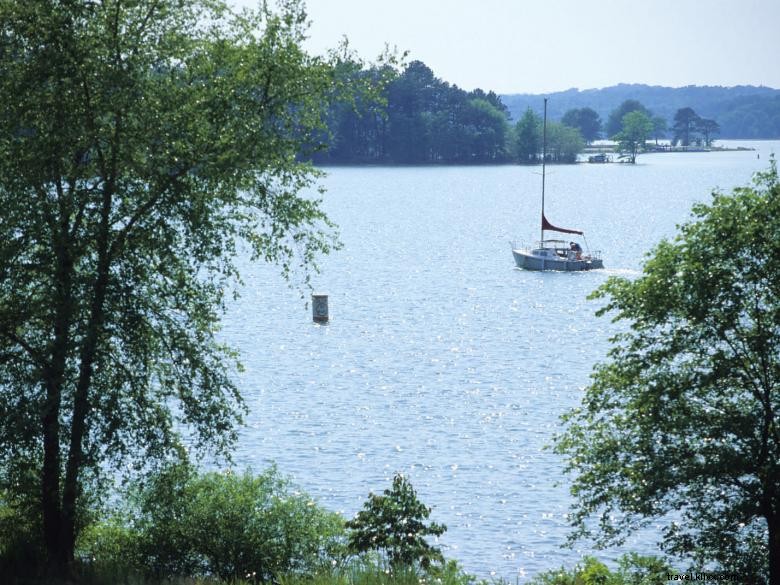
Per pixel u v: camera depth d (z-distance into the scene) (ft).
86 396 160.25
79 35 153.89
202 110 158.20
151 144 156.76
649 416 164.35
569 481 295.28
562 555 243.60
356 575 149.69
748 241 164.35
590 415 177.99
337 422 360.69
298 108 169.37
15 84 151.02
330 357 485.56
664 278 168.86
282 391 409.49
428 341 531.91
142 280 163.73
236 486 181.88
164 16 160.15
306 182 171.53
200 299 170.50
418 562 157.38
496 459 317.83
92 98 155.22
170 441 166.40
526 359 482.69
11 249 151.53
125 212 160.15
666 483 160.04
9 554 158.61
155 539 170.30
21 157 151.02
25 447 159.22
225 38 166.20
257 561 168.86
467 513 271.49
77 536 177.27
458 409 382.22
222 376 172.35
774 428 163.73
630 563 178.19
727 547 165.99
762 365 164.76
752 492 160.76
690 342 168.86
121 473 235.81
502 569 236.02
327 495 282.36
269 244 172.76
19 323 156.46
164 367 171.32
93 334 153.38
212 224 163.84
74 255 154.92
